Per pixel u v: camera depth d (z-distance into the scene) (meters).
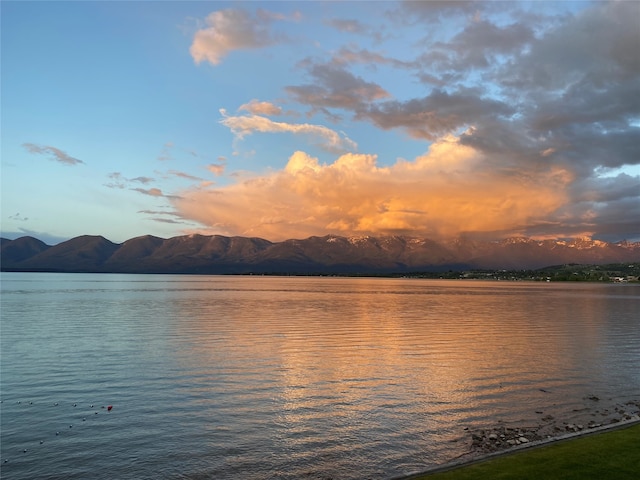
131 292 167.12
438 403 27.92
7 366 37.59
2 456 20.53
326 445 21.59
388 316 84.19
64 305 101.56
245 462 19.86
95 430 23.50
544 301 140.25
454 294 187.88
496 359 41.62
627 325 72.19
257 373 35.25
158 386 31.53
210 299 132.50
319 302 124.38
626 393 30.72
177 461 20.00
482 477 14.98
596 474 14.80
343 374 35.06
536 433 22.94
